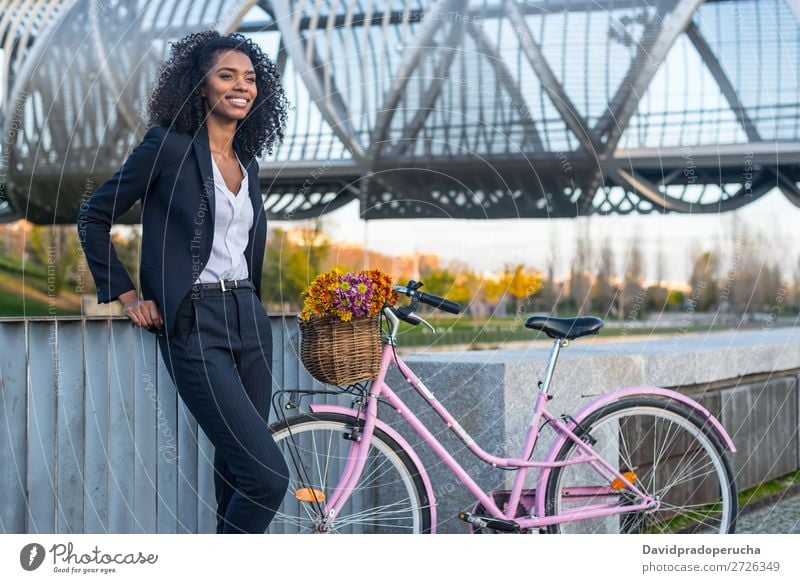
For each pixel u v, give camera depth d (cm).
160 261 223
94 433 246
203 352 224
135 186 222
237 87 233
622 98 1728
